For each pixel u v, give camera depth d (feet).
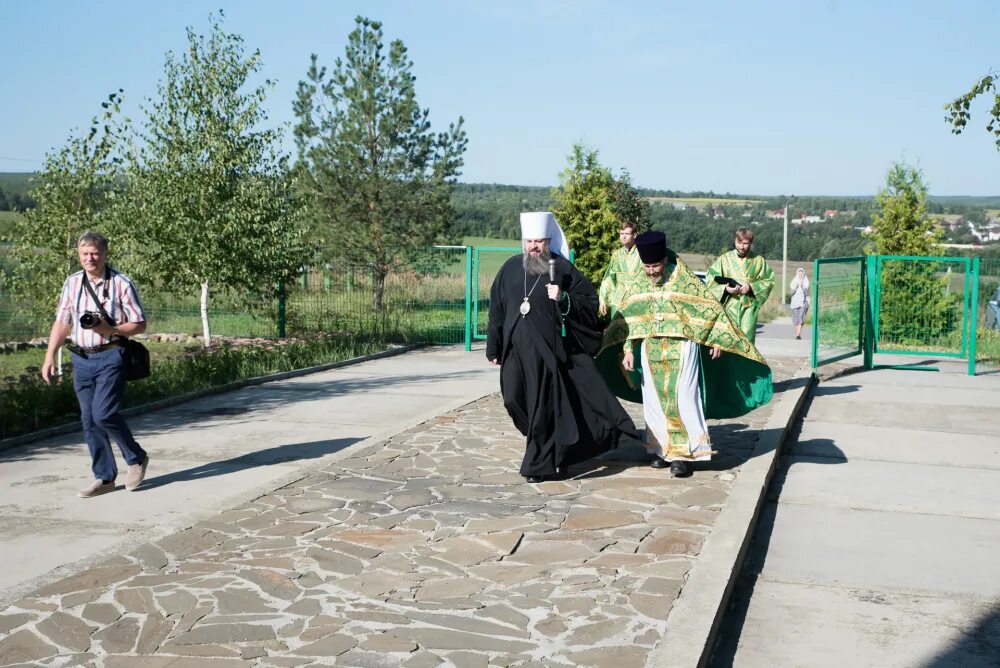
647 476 23.63
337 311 60.95
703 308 23.62
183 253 49.88
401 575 16.51
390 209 77.00
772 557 19.58
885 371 49.96
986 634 15.85
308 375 45.52
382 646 13.66
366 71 76.07
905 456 28.73
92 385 22.79
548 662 13.14
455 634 14.07
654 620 14.55
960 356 55.47
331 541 18.34
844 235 192.03
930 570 18.85
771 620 16.39
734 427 30.30
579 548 17.92
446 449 26.71
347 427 32.01
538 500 21.31
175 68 50.21
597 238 84.64
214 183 49.88
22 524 20.66
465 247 57.36
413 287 61.41
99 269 22.79
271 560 17.25
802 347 61.26
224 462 26.63
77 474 25.21
